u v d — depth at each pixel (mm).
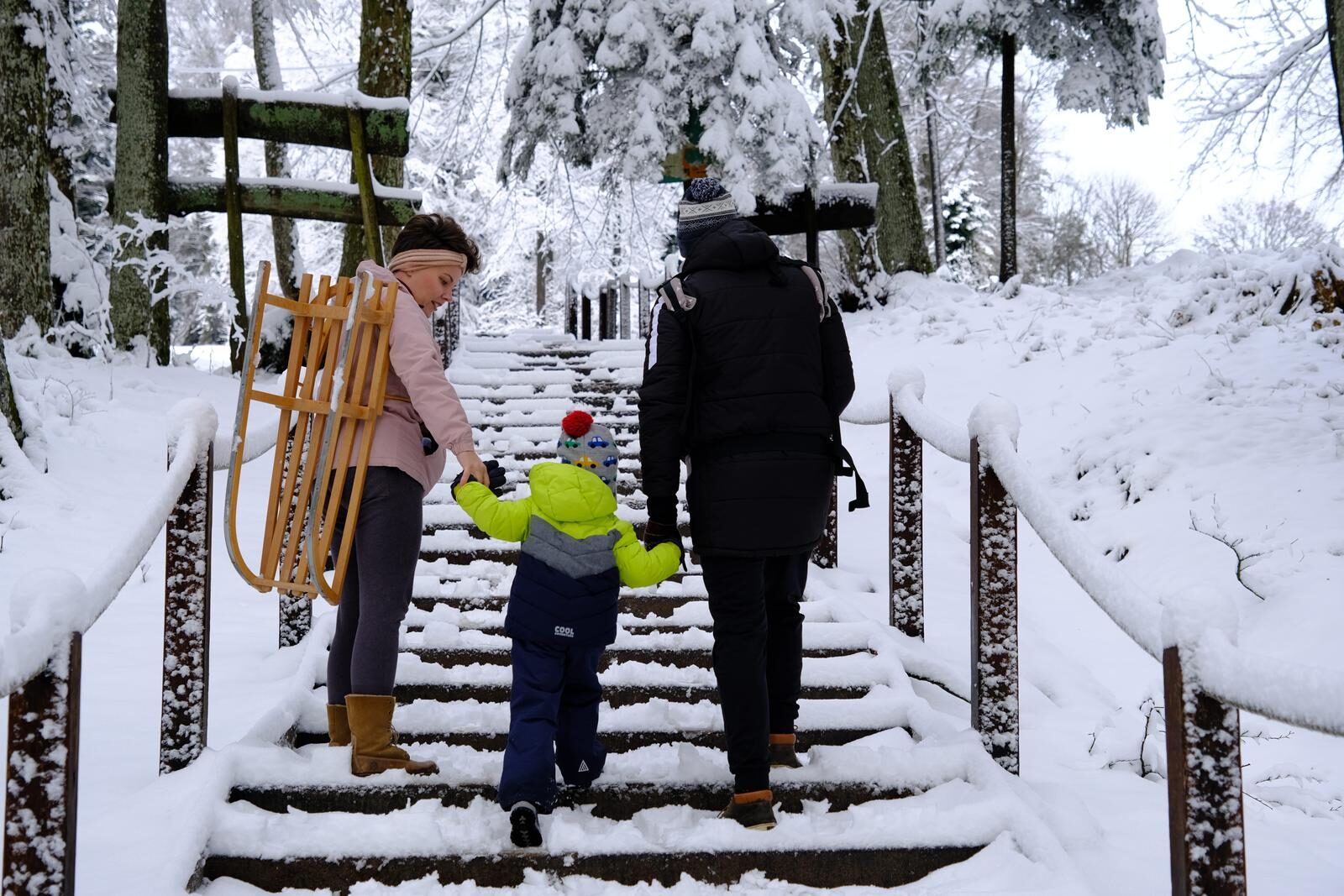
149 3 9742
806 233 12078
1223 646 1894
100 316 9188
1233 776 1938
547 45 11578
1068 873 2641
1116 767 3619
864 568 5898
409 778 3031
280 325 10336
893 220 15070
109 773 3166
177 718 3105
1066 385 9258
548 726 2850
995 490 3275
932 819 2857
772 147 11172
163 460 7414
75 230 9703
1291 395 7562
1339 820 3445
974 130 29312
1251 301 9445
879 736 3650
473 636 4254
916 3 15492
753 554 2869
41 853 2117
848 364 3139
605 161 12125
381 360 3006
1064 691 4582
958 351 11109
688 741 3500
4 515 5980
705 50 10883
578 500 2930
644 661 4250
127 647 4504
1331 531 5672
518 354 9945
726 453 2916
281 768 3029
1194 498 6500
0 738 3336
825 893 2732
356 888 2684
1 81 8367
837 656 4383
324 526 2947
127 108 9703
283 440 3018
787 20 11875
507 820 2891
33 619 2057
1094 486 7316
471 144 17594
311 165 15883
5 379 6688
